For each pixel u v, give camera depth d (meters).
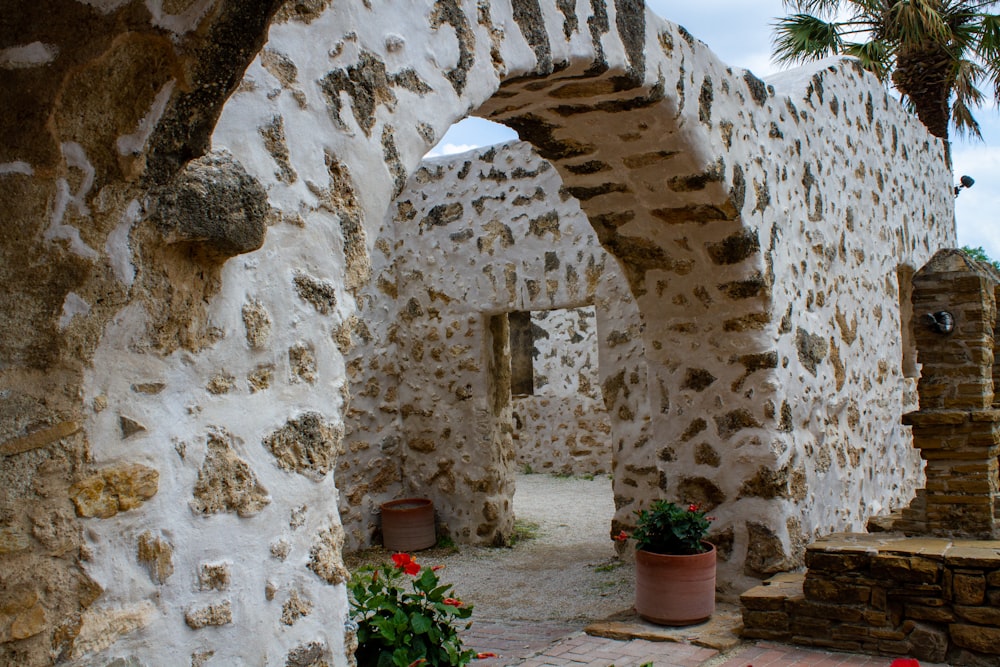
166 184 1.72
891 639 3.90
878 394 6.26
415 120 2.71
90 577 1.81
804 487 5.00
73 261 1.67
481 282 6.99
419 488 7.40
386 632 2.85
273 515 2.23
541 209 6.67
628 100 3.87
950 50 9.37
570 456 10.60
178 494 2.00
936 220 8.16
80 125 1.53
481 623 4.95
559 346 10.72
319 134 2.41
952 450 4.24
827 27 9.60
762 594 4.24
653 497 6.01
